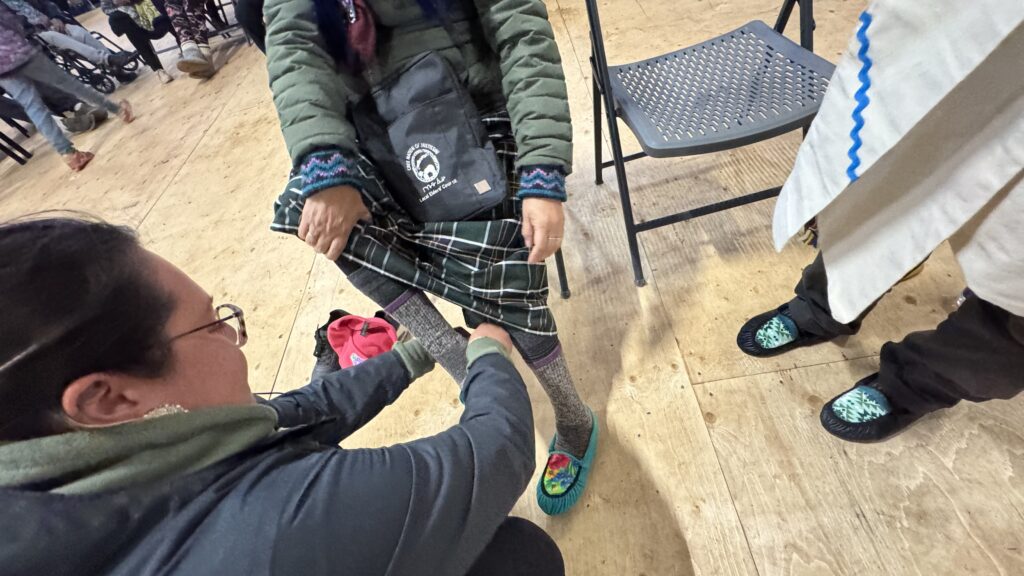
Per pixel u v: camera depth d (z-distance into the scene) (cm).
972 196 60
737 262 147
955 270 129
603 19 250
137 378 37
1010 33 49
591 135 195
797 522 103
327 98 71
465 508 46
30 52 255
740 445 115
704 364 129
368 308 165
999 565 92
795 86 116
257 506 39
